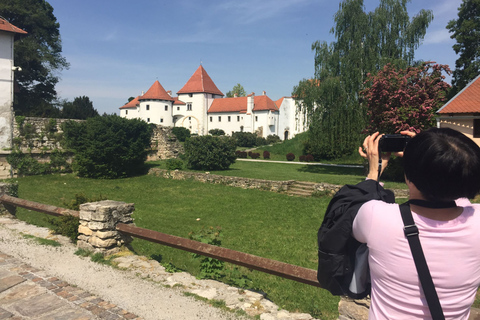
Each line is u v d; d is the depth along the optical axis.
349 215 1.35
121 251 5.68
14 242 6.05
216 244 6.02
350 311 2.71
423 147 1.18
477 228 1.15
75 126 23.31
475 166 1.12
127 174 24.09
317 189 17.58
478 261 1.14
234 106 67.12
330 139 26.14
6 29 21.72
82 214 5.79
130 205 5.96
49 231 6.99
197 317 3.56
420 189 1.20
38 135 23.94
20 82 41.34
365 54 24.53
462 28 29.62
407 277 1.14
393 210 1.22
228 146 25.78
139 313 3.63
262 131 63.31
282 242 9.72
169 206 15.29
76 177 23.36
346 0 25.12
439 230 1.13
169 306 3.79
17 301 3.89
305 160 38.16
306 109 27.22
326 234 1.40
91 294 4.08
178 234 10.38
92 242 5.60
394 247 1.16
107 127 23.36
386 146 1.50
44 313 3.62
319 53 26.31
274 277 6.39
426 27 23.95
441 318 1.10
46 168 24.08
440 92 18.62
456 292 1.12
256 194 18.00
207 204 15.71
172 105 68.31
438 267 1.11
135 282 4.45
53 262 5.16
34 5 39.78
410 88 18.88
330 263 1.39
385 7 24.44
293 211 14.19
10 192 8.47
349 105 24.77
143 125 25.11
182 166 25.70
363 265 1.42
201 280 4.64
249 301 3.97
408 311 1.16
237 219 12.81
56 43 44.16
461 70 31.27
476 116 16.94
